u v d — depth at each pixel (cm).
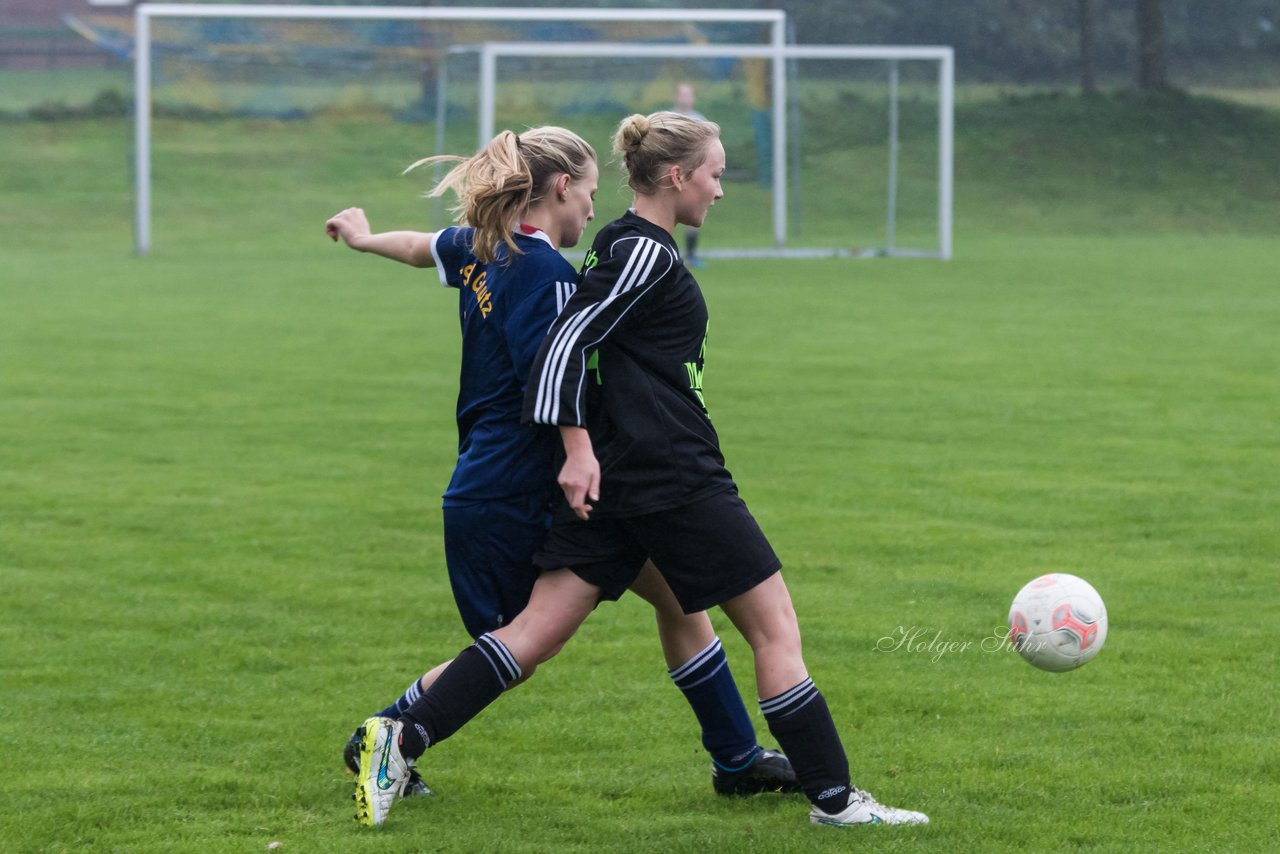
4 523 2672
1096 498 2820
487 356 1393
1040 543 2497
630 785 1493
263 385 4247
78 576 2325
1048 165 13600
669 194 1359
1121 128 14338
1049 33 17612
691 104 7700
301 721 1683
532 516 1387
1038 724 1661
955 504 2781
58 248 9744
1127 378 4297
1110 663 1877
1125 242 10775
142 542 2539
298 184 11000
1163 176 13500
